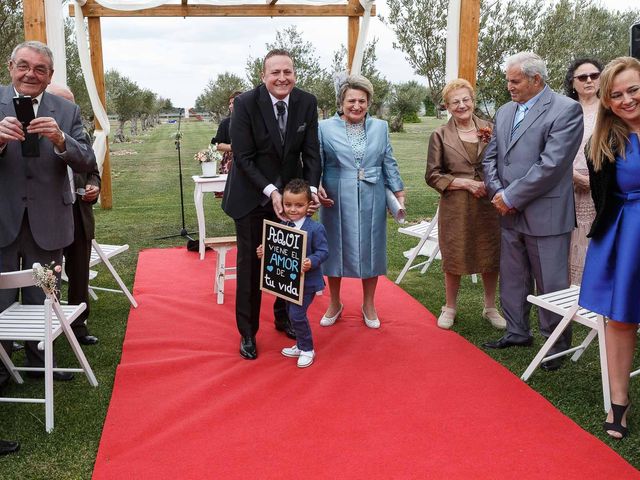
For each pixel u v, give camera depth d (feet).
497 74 40.45
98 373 12.85
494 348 13.94
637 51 13.55
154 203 38.01
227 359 13.43
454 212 14.71
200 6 28.63
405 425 10.42
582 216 15.03
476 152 14.70
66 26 59.16
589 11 45.21
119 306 17.35
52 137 11.03
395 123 112.47
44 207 12.04
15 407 11.32
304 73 59.72
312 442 9.89
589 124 14.74
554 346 13.24
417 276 20.45
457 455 9.46
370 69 60.34
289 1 29.17
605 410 10.86
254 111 12.84
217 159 23.56
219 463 9.30
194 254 23.82
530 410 10.89
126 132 159.63
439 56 41.60
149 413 10.96
